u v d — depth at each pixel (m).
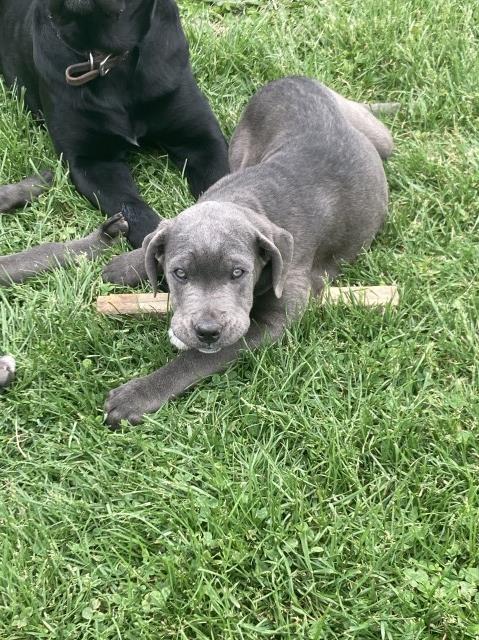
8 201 1.14
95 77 1.14
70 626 0.74
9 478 0.85
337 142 1.07
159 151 1.26
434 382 0.92
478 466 0.84
